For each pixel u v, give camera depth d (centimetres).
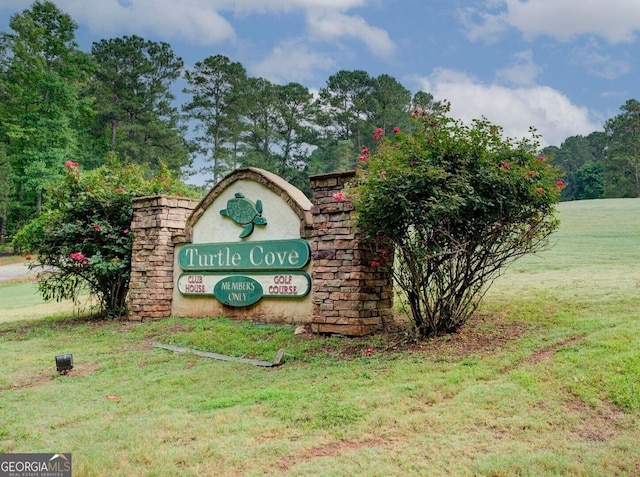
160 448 380
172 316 945
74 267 1036
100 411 480
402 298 859
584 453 334
